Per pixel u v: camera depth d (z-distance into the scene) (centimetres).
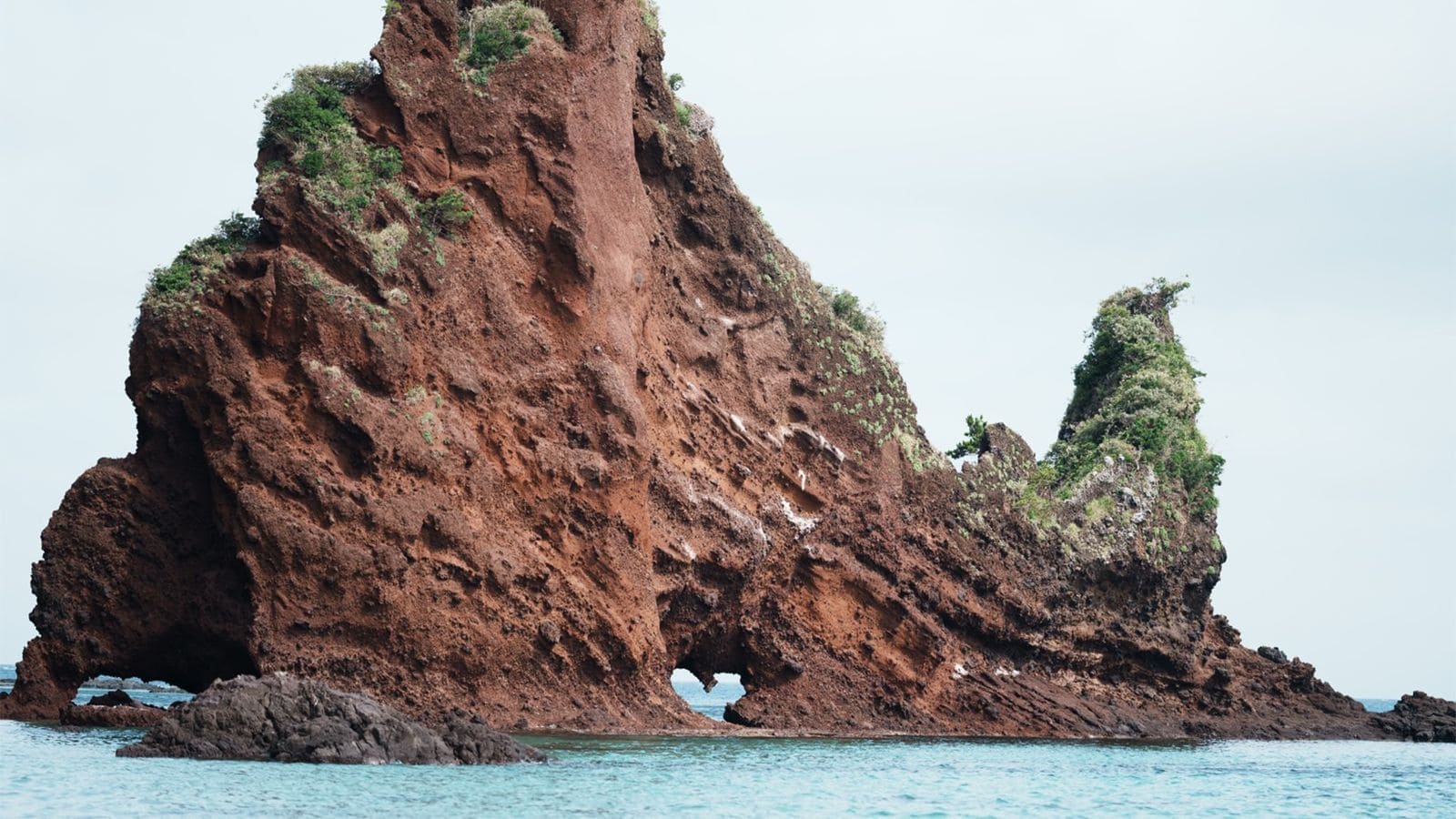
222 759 3575
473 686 4572
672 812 3256
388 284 4784
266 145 4912
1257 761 5516
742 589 5706
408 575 4488
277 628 4288
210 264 4656
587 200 5312
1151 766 5012
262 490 4372
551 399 5047
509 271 5122
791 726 5656
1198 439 7531
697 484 5647
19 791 3134
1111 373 7906
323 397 4494
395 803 3128
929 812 3541
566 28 5553
